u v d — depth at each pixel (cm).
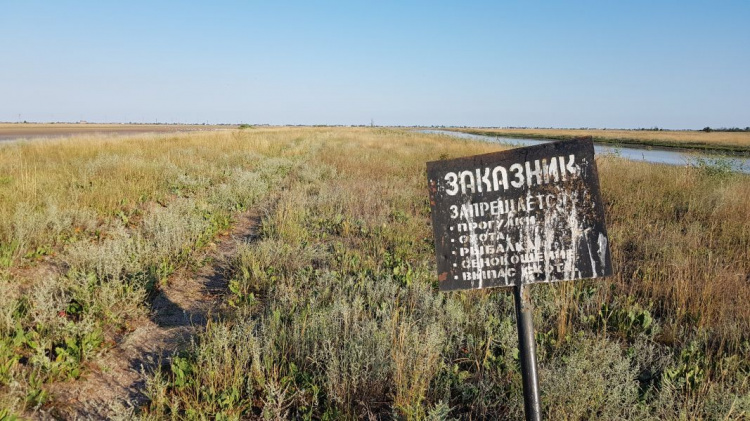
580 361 316
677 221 839
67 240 609
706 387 315
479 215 240
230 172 1374
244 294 492
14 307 377
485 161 239
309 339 366
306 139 3522
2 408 273
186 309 458
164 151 1800
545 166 230
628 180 1155
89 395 310
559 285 476
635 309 445
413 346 347
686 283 471
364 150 2362
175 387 315
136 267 489
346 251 644
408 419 271
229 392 308
